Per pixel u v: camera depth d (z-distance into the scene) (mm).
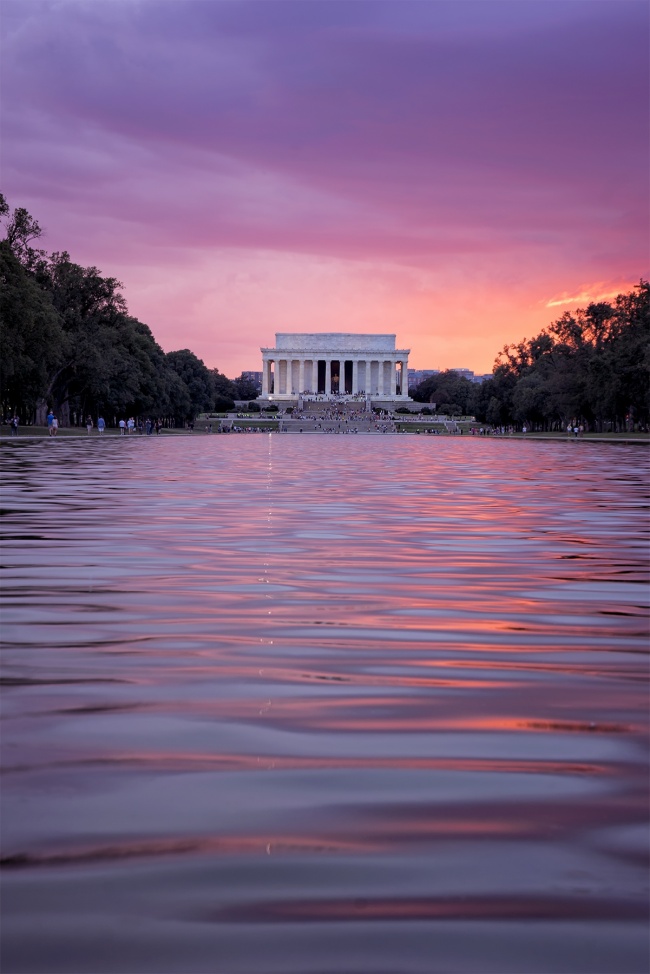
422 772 7391
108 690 9773
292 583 16906
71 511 30312
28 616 13766
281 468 60250
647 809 6672
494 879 5625
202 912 5250
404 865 5797
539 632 12969
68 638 12320
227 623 13359
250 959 4816
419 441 146000
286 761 7621
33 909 5270
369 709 9164
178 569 18438
